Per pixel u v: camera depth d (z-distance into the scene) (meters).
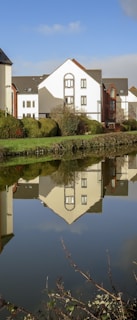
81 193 20.53
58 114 61.25
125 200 18.64
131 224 14.34
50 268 10.05
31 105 80.88
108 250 11.35
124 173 28.25
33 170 29.88
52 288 8.74
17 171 29.28
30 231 13.64
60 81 77.19
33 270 9.95
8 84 58.12
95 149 49.50
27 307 7.74
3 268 10.16
